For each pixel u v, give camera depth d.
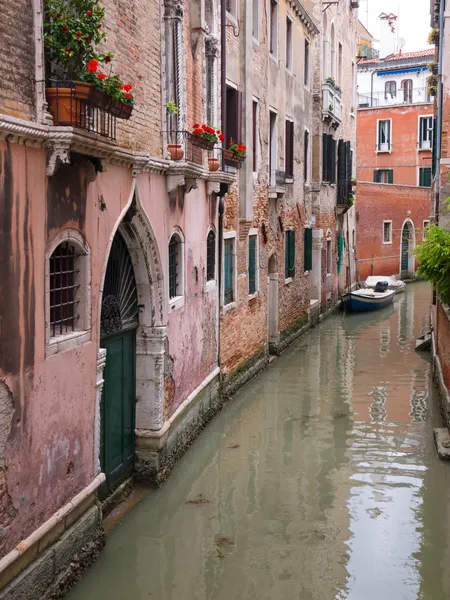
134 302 9.06
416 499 9.16
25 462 5.84
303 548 7.80
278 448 11.08
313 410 13.25
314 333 22.00
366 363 17.47
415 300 30.06
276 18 17.48
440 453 10.61
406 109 40.72
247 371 15.30
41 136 5.74
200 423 11.77
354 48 30.69
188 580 7.07
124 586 6.90
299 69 20.42
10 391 5.57
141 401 9.27
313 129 23.62
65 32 6.00
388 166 41.47
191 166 9.48
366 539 8.03
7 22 5.38
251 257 15.75
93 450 7.34
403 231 37.00
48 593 6.22
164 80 9.24
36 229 5.88
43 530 6.12
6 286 5.45
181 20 9.76
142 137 8.50
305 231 21.73
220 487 9.46
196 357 11.41
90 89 5.94
